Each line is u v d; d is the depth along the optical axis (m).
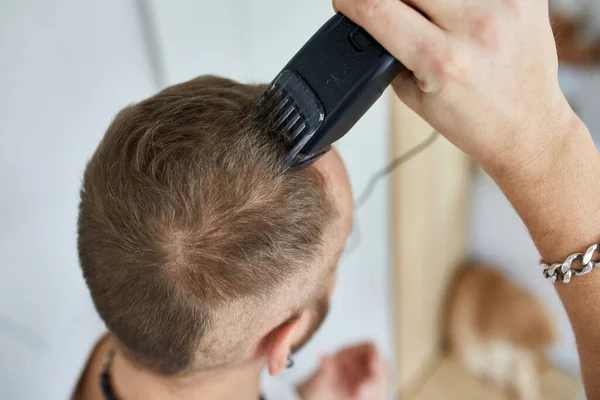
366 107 0.33
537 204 0.37
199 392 0.47
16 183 0.60
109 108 0.64
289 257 0.37
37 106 0.58
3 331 0.65
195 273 0.36
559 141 0.35
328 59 0.32
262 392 0.72
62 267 0.70
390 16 0.29
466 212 1.21
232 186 0.34
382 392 0.87
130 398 0.51
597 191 0.36
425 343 1.32
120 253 0.36
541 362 1.22
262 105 0.36
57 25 0.56
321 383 0.86
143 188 0.35
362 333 1.16
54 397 0.72
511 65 0.30
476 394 1.30
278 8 0.71
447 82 0.30
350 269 0.99
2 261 0.63
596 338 0.39
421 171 0.98
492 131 0.33
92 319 0.74
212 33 0.65
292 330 0.43
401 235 1.04
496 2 0.29
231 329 0.39
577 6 0.79
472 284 1.27
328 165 0.41
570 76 0.84
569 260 0.38
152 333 0.39
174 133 0.35
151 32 0.62
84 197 0.39
